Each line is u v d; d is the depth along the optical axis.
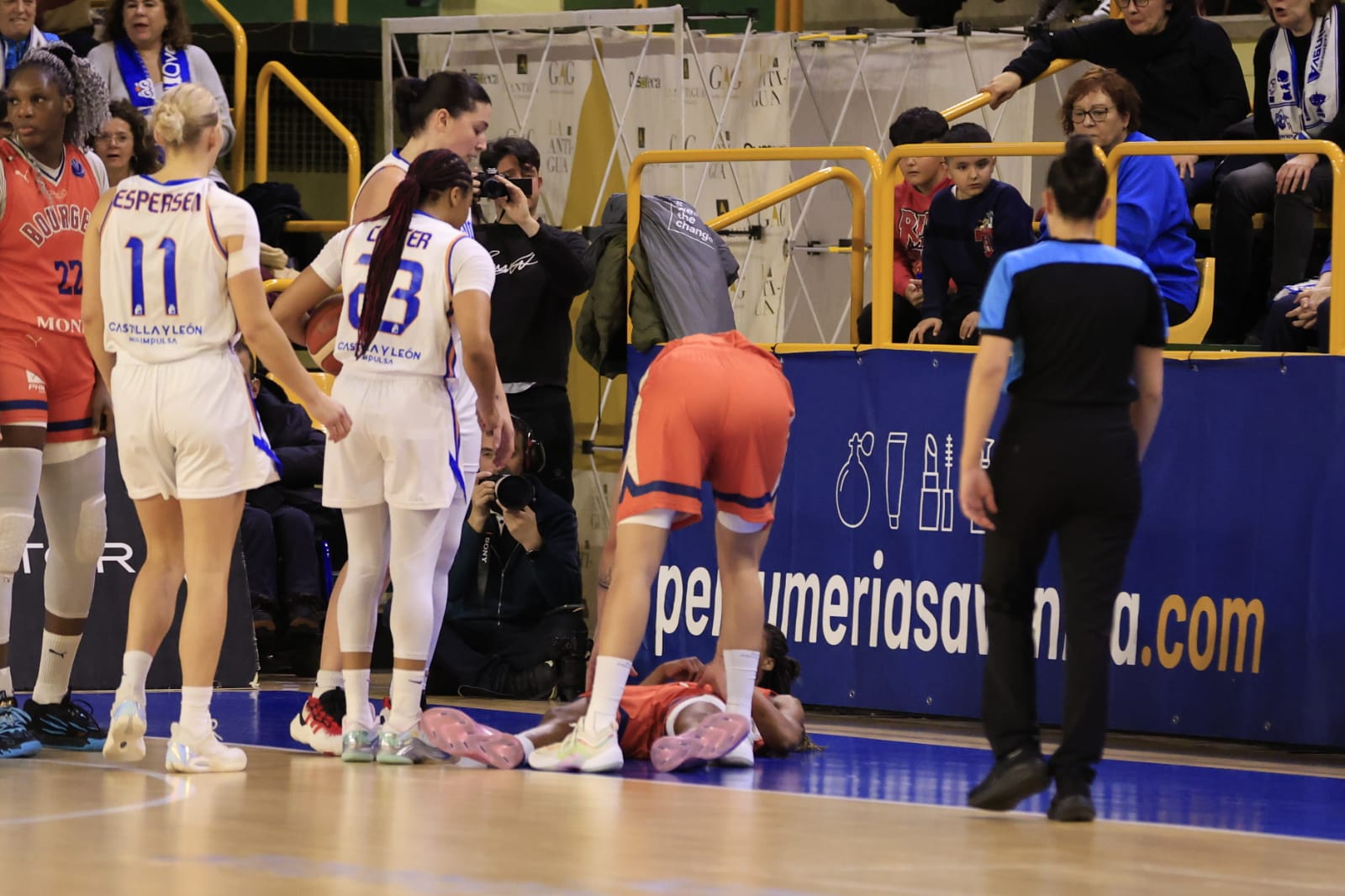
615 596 19.80
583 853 14.05
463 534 28.02
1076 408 16.80
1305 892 13.21
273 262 23.61
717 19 39.09
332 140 41.56
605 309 27.59
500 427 20.52
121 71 32.66
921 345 25.39
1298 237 26.41
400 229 19.84
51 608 21.19
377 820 15.55
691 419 19.62
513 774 19.16
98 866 13.19
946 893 12.80
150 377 18.69
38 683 21.23
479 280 19.75
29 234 20.50
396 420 19.61
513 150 28.72
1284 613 23.05
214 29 37.56
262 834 14.73
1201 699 23.55
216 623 18.78
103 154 26.17
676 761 19.53
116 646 26.91
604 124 32.66
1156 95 29.30
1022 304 16.91
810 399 26.12
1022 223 26.27
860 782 19.27
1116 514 16.84
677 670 22.25
